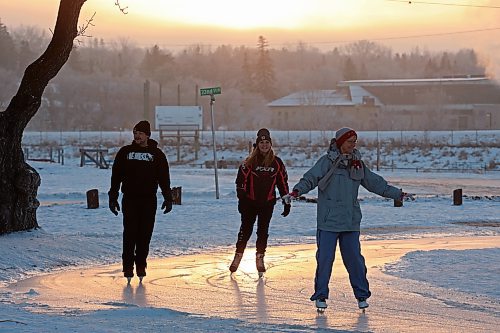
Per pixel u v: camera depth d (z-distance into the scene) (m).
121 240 34.31
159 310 17.47
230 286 23.33
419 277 24.48
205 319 16.66
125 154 24.72
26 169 33.62
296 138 177.88
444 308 19.27
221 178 95.06
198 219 44.31
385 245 34.88
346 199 19.12
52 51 33.84
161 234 37.16
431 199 60.59
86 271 26.88
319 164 19.27
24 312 17.23
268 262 29.08
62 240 32.25
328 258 18.98
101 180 88.44
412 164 145.25
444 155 147.88
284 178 25.94
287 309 19.17
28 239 31.88
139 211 24.70
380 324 17.08
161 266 28.06
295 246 34.50
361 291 19.03
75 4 33.56
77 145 171.38
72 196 64.12
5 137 33.06
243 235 26.03
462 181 99.06
